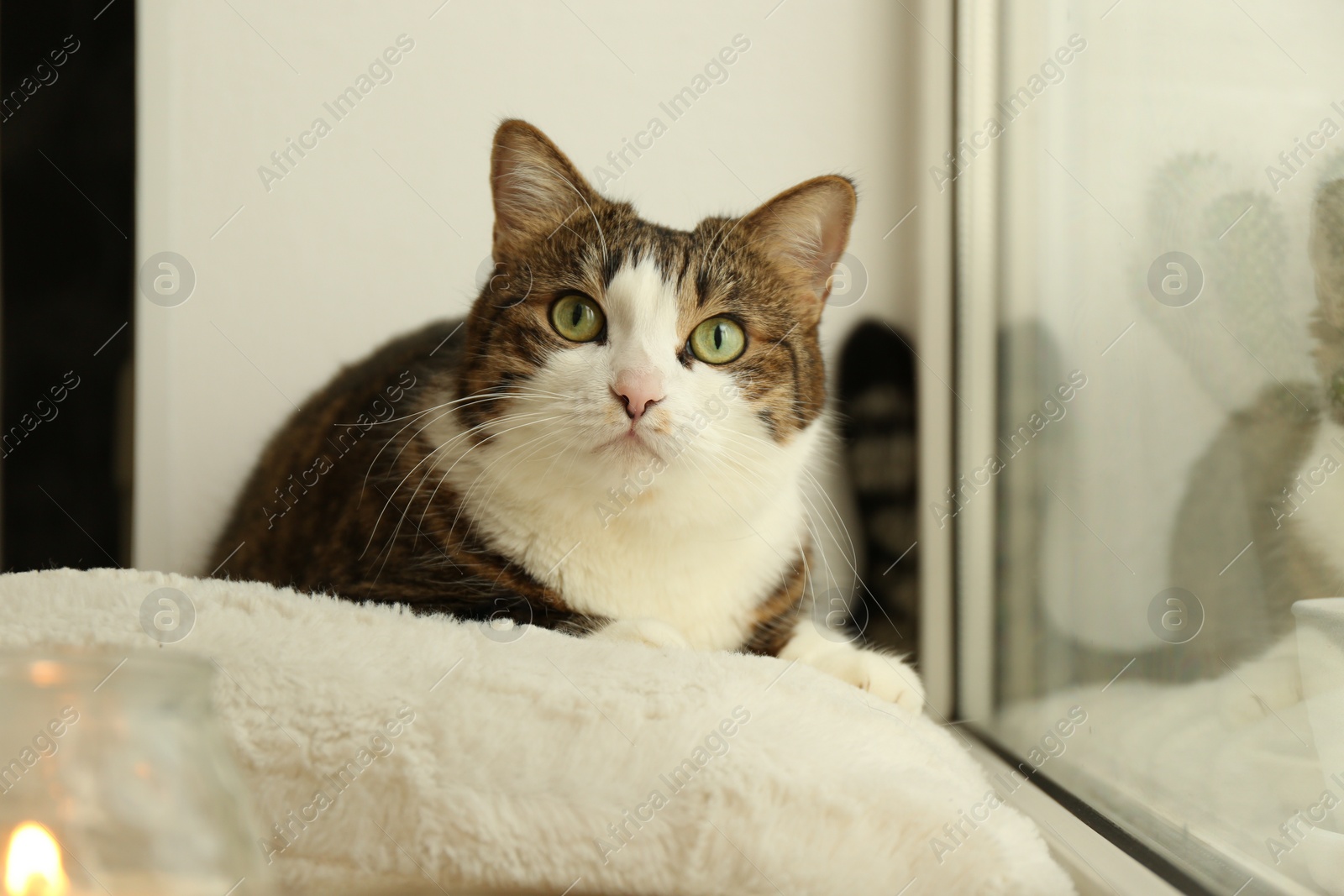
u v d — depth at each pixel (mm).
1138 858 1012
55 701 446
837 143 1914
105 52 1736
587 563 1336
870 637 1896
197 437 1817
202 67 1782
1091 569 1380
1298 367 891
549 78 1846
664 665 994
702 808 817
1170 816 1081
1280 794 888
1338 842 797
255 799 830
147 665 479
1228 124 1027
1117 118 1324
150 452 1796
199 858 459
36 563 1746
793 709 954
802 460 1487
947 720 1826
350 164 1824
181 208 1789
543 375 1318
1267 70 951
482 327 1393
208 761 483
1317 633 847
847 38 1906
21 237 1734
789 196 1421
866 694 1137
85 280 1753
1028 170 1665
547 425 1297
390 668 917
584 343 1346
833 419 1940
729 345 1370
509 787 825
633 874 811
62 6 1719
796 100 1896
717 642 1428
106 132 1744
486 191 1855
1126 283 1292
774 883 807
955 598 1849
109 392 1764
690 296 1344
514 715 866
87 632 954
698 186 1878
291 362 1837
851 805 825
